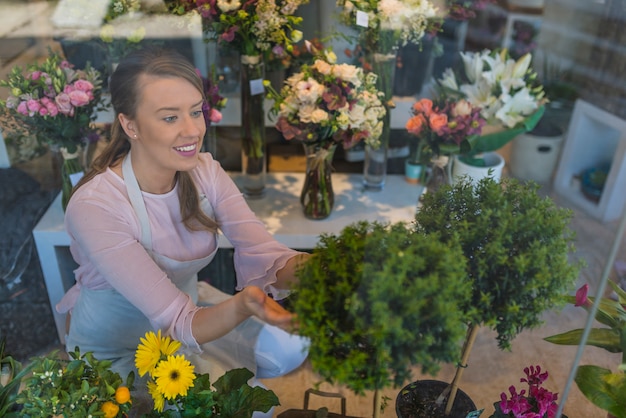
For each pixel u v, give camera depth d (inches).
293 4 65.8
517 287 37.2
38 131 63.7
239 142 72.9
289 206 71.5
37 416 42.6
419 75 59.7
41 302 68.2
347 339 35.5
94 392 42.5
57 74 61.8
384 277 35.0
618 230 36.7
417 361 36.5
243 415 44.5
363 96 61.9
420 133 57.0
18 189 68.6
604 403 41.6
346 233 38.7
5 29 60.2
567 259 37.5
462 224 38.7
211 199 54.4
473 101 52.6
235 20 64.8
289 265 48.6
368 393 41.8
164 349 43.8
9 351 62.6
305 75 63.1
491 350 42.2
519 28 48.1
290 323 39.8
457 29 54.6
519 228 37.9
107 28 60.6
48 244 67.2
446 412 44.4
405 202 62.7
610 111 39.4
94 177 49.4
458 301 36.1
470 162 55.3
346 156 73.2
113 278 47.4
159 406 42.1
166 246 50.9
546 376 43.4
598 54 41.8
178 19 62.3
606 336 42.6
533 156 41.9
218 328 45.4
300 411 47.8
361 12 60.7
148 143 46.9
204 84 64.1
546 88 45.0
